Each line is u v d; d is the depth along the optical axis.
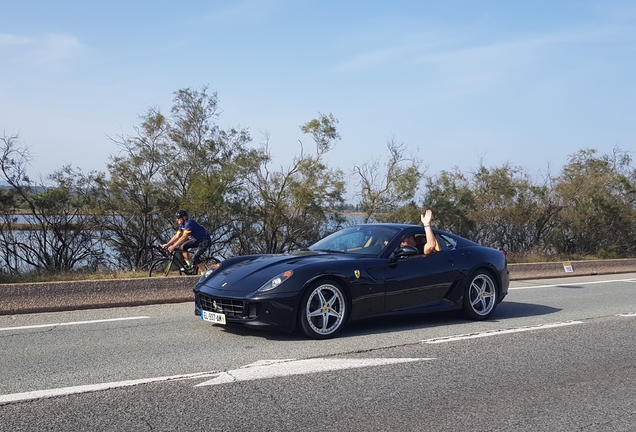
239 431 3.89
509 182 20.84
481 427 4.11
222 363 5.55
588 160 23.28
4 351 5.94
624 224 21.53
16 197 14.07
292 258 7.03
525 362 5.94
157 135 16.62
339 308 6.78
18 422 3.93
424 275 7.45
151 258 15.99
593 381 5.33
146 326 7.29
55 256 14.55
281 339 6.62
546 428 4.13
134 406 4.31
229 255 17.03
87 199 15.14
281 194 17.91
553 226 21.28
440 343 6.64
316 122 17.80
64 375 5.07
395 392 4.84
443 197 19.41
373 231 7.84
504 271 8.43
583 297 11.09
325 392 4.77
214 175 16.64
